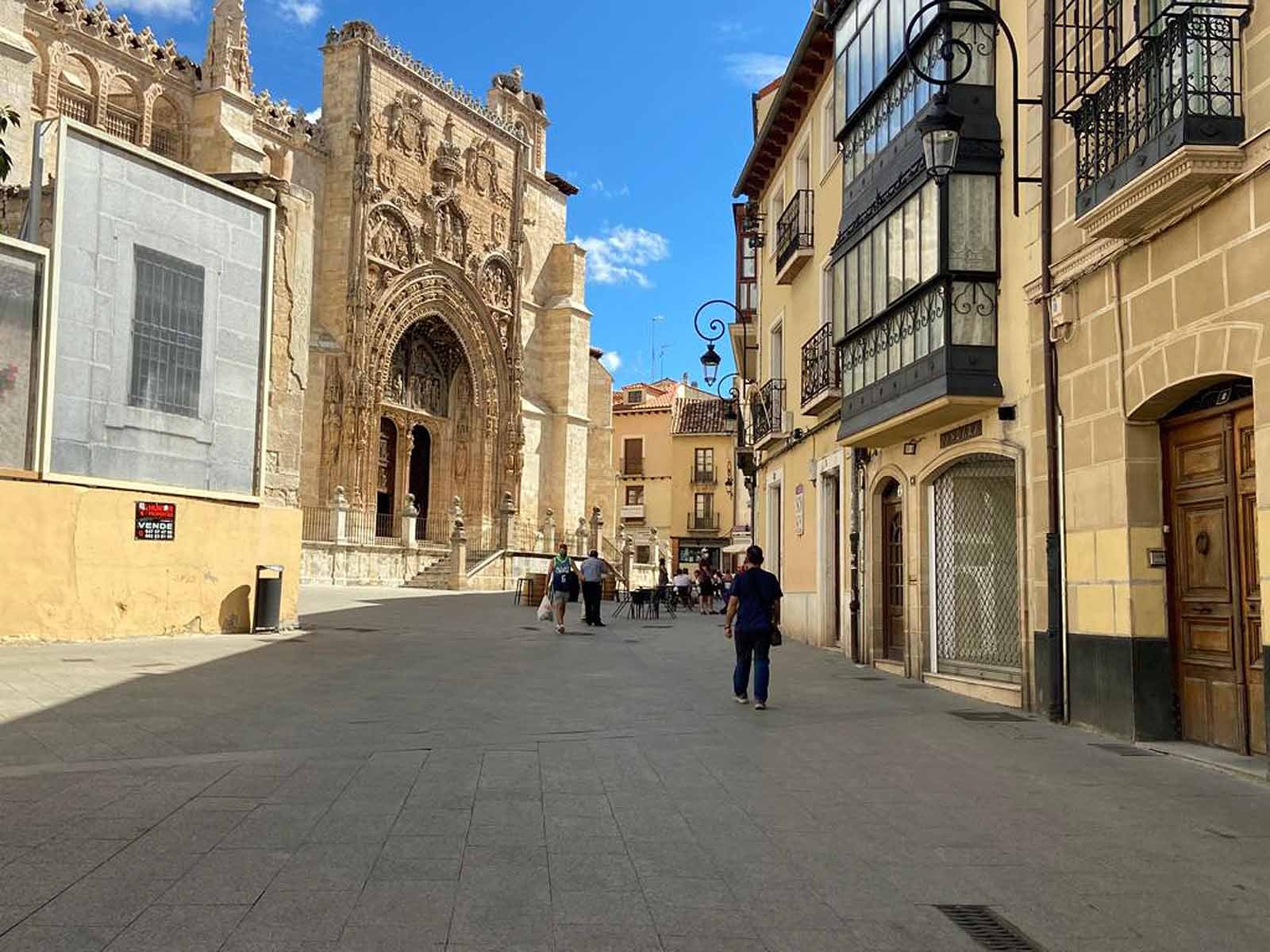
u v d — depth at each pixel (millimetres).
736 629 11398
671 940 4262
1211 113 7973
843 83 16453
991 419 12445
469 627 22234
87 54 35250
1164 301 8953
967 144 12602
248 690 11148
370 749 8234
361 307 43312
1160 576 9422
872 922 4566
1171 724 9227
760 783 7328
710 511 65000
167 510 16203
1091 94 9836
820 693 12477
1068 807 6797
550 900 4711
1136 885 5184
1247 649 8461
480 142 51406
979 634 13336
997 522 13070
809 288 20703
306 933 4195
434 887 4836
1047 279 10883
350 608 26188
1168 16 8383
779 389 22828
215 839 5539
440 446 50375
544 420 56188
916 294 13125
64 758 7520
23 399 14305
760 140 23469
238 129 39688
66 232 14789
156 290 16109
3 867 4961
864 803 6801
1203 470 9078
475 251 50812
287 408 19047
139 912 4379
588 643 19203
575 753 8281
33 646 14039
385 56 45438
